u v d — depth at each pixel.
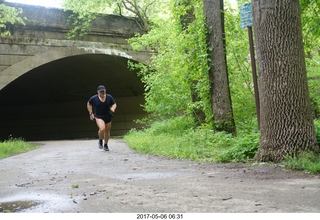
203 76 12.98
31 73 27.16
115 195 4.98
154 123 19.72
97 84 30.88
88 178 6.52
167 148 10.49
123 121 32.78
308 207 3.95
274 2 7.05
